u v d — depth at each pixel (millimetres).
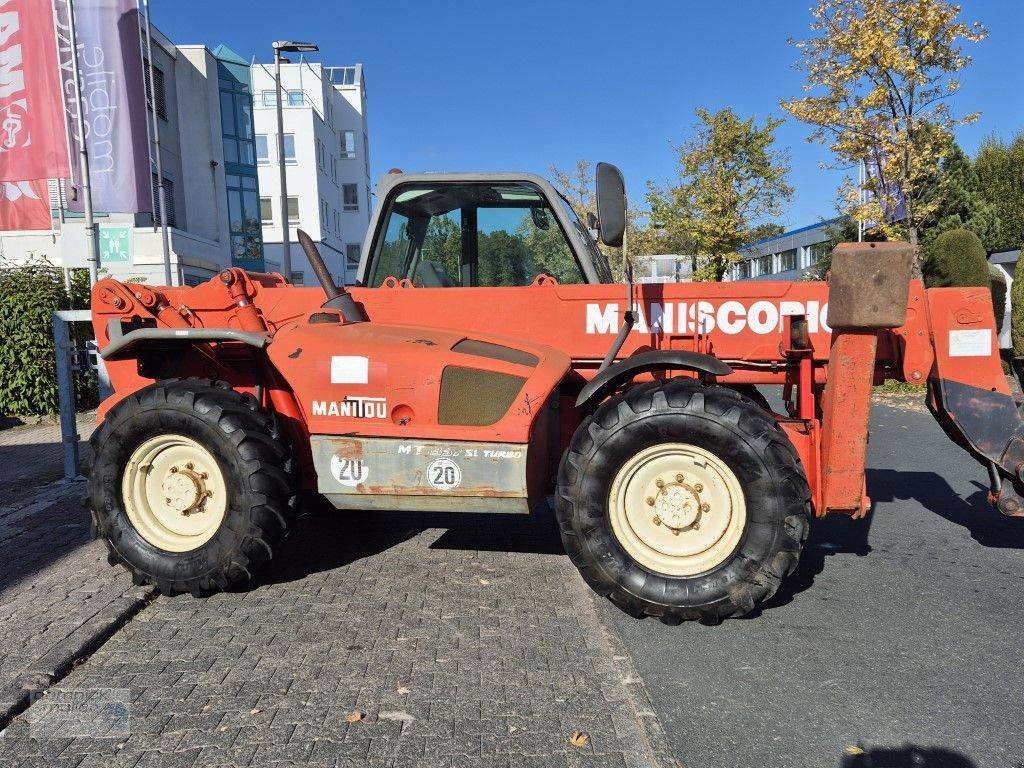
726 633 3400
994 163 30047
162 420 3703
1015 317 11539
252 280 4586
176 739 2543
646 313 4086
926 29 12805
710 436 3316
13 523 5281
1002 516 5348
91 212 10555
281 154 19516
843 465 3543
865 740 2562
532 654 3152
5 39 10250
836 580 4094
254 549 3689
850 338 3449
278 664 3070
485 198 4465
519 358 3752
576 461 3457
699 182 24406
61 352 6664
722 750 2506
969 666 3084
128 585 3900
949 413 3955
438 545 4656
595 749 2486
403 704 2754
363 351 3695
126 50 10602
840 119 13953
